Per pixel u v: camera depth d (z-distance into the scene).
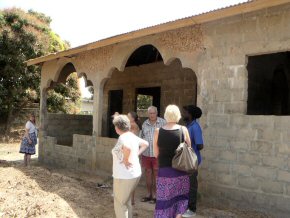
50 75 13.35
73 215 5.98
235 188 6.94
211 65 7.54
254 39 6.82
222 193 7.14
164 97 13.38
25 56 20.31
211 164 7.37
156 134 5.11
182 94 12.70
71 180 8.73
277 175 6.35
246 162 6.80
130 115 7.22
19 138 21.08
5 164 11.56
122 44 10.12
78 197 7.13
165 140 4.98
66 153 12.28
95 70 11.20
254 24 6.83
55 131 14.73
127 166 5.08
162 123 7.32
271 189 6.42
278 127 6.38
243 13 6.95
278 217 6.29
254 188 6.66
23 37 20.41
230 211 6.69
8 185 7.90
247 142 6.80
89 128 15.94
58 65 12.91
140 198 7.83
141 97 29.78
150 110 7.27
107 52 10.73
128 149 5.07
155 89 15.70
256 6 6.26
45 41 21.30
